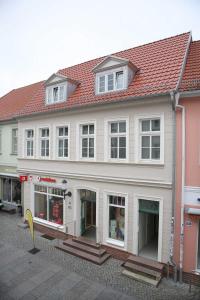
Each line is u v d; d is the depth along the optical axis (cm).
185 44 1022
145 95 866
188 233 811
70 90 1219
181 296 738
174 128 834
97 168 1045
